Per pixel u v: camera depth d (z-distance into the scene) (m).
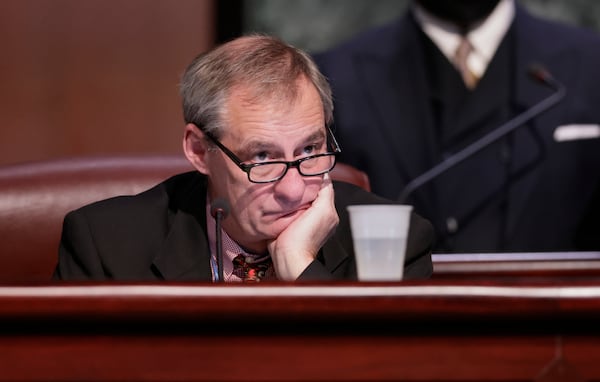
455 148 9.50
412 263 5.61
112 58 12.27
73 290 3.24
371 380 3.29
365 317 3.26
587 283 3.36
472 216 9.38
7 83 12.11
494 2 9.60
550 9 11.75
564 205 9.38
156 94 12.35
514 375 3.31
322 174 5.30
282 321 3.26
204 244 5.50
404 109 9.58
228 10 12.09
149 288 3.25
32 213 6.03
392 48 9.81
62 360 3.26
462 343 3.31
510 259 6.61
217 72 5.27
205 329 3.27
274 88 5.14
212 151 5.32
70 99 12.23
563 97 9.54
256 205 5.21
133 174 6.21
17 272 5.96
